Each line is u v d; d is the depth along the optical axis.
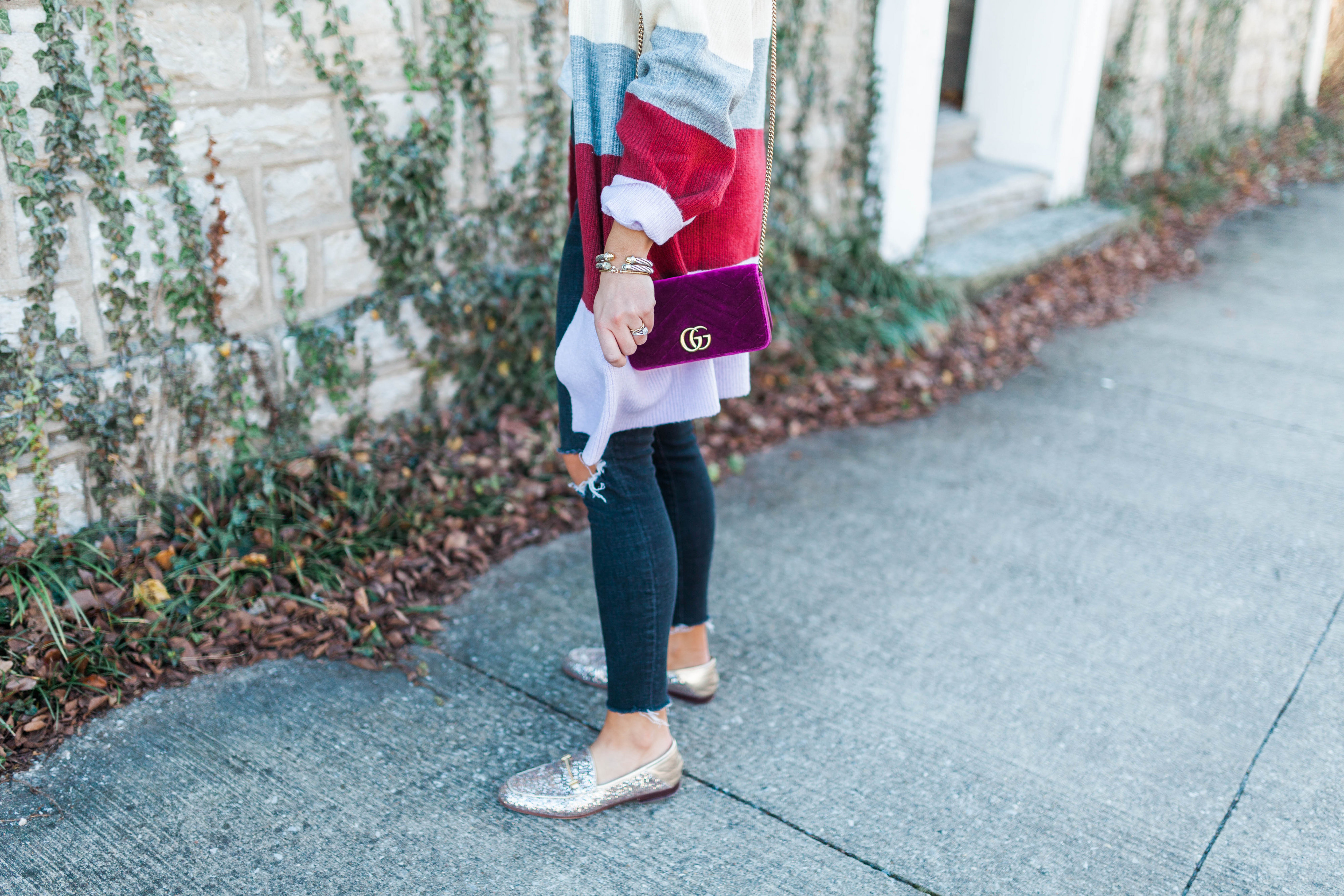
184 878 1.70
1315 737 2.16
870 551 2.87
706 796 1.94
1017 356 4.45
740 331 1.55
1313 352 4.63
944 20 4.64
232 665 2.24
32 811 1.81
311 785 1.92
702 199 1.45
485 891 1.70
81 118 2.21
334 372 2.87
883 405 3.87
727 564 2.77
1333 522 3.13
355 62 2.71
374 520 2.71
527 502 2.97
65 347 2.31
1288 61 9.08
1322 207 7.40
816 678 2.30
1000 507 3.16
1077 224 5.85
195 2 2.36
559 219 3.41
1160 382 4.24
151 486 2.53
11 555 2.25
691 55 1.39
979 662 2.38
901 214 4.86
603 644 2.05
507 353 3.32
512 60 3.12
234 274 2.61
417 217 2.97
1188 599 2.69
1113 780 2.01
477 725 2.12
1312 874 1.79
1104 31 5.96
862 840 1.84
